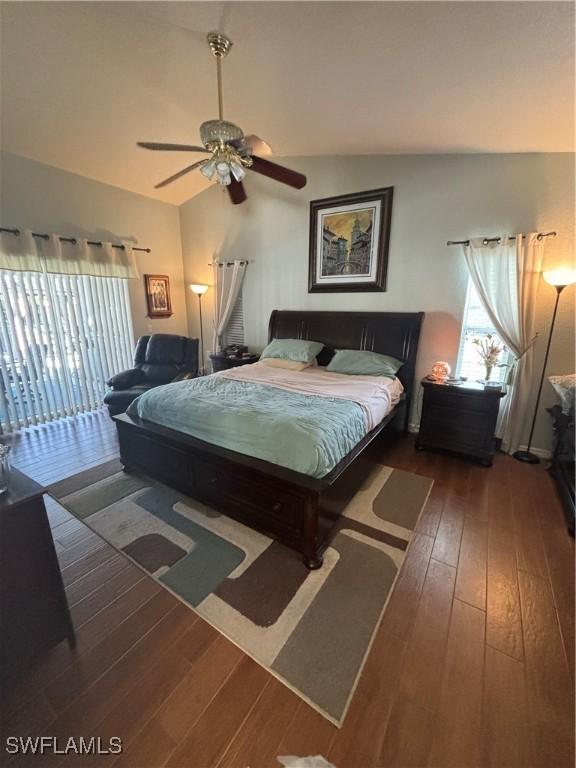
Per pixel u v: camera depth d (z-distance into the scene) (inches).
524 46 62.6
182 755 42.9
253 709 47.5
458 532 84.2
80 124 125.9
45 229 150.3
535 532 84.1
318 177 153.0
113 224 175.9
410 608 63.2
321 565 73.4
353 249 149.8
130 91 109.3
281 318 174.6
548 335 117.0
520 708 47.5
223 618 61.1
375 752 43.0
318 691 49.6
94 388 176.9
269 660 53.9
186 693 49.4
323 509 73.1
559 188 109.0
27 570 48.3
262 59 81.4
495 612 62.4
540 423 123.3
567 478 93.7
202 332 218.2
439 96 84.4
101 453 129.2
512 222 117.1
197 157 158.4
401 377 142.3
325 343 159.6
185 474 93.4
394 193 136.7
